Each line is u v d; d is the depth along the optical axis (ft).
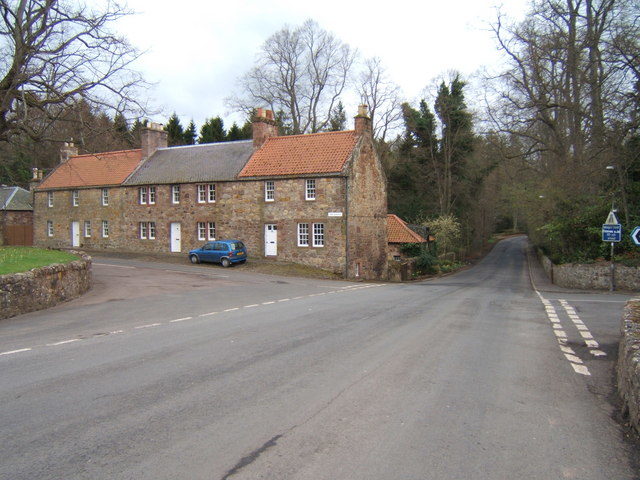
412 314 46.44
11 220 159.94
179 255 121.29
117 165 140.56
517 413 19.45
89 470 14.30
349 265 103.45
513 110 102.01
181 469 14.38
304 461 14.93
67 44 68.28
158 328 37.45
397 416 18.79
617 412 19.83
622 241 86.63
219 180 116.57
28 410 19.16
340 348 30.50
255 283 78.74
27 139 78.33
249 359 27.45
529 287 91.81
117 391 21.56
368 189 113.19
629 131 75.87
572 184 95.96
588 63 82.99
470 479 13.98
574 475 14.37
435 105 170.91
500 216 322.75
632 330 23.82
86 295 59.00
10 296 43.16
